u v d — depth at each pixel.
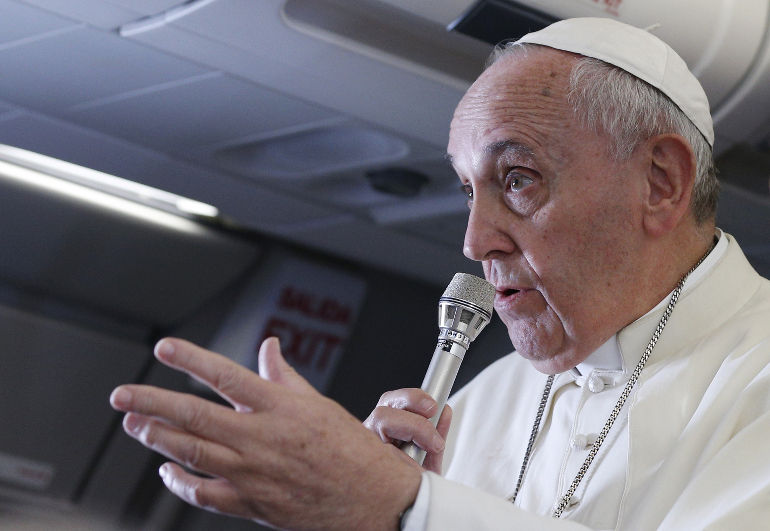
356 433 0.87
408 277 3.65
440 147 2.20
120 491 3.84
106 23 1.83
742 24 1.64
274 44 1.78
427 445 1.09
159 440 0.82
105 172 2.91
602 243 1.21
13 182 3.05
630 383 1.25
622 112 1.22
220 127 2.35
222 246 3.43
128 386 0.82
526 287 1.25
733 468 0.99
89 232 3.27
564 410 1.35
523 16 1.58
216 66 1.94
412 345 3.86
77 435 3.75
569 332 1.24
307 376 3.78
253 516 0.87
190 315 3.67
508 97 1.25
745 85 1.74
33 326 3.56
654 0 1.57
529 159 1.21
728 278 1.29
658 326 1.26
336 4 1.66
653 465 1.15
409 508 0.89
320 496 0.85
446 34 1.71
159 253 3.42
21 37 1.96
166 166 2.73
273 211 3.04
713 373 1.20
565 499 1.20
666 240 1.27
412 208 2.76
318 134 2.36
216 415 0.81
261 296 3.62
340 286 3.65
